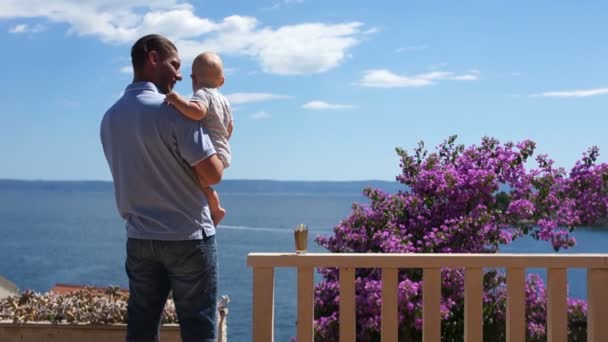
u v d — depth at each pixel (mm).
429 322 3369
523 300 3391
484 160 7430
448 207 7203
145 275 2945
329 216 141250
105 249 77000
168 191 2846
